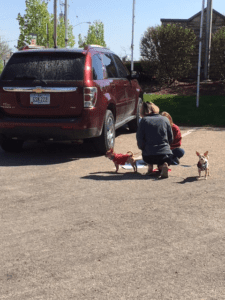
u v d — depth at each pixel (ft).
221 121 38.88
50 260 11.00
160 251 11.45
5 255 11.34
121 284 9.70
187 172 20.48
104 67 26.00
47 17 134.62
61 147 28.17
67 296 9.22
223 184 18.21
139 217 14.12
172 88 71.87
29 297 9.20
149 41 72.49
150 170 20.04
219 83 70.74
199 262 10.79
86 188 17.80
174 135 20.93
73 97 22.53
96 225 13.43
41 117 23.06
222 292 9.35
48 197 16.56
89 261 10.90
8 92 23.18
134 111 32.86
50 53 23.38
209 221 13.71
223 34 67.97
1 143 25.36
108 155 20.30
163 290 9.43
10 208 15.26
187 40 70.64
